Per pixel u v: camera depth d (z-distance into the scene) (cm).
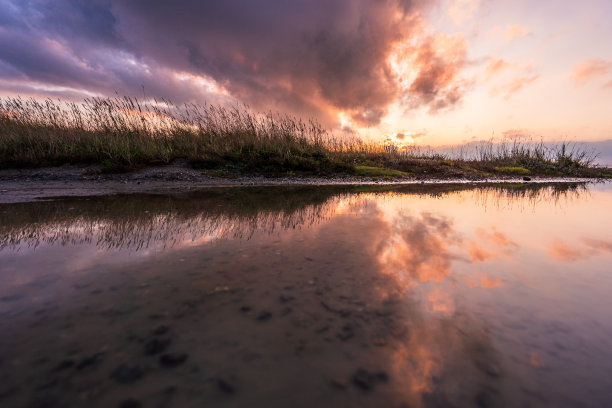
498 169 1163
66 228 227
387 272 144
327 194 488
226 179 704
